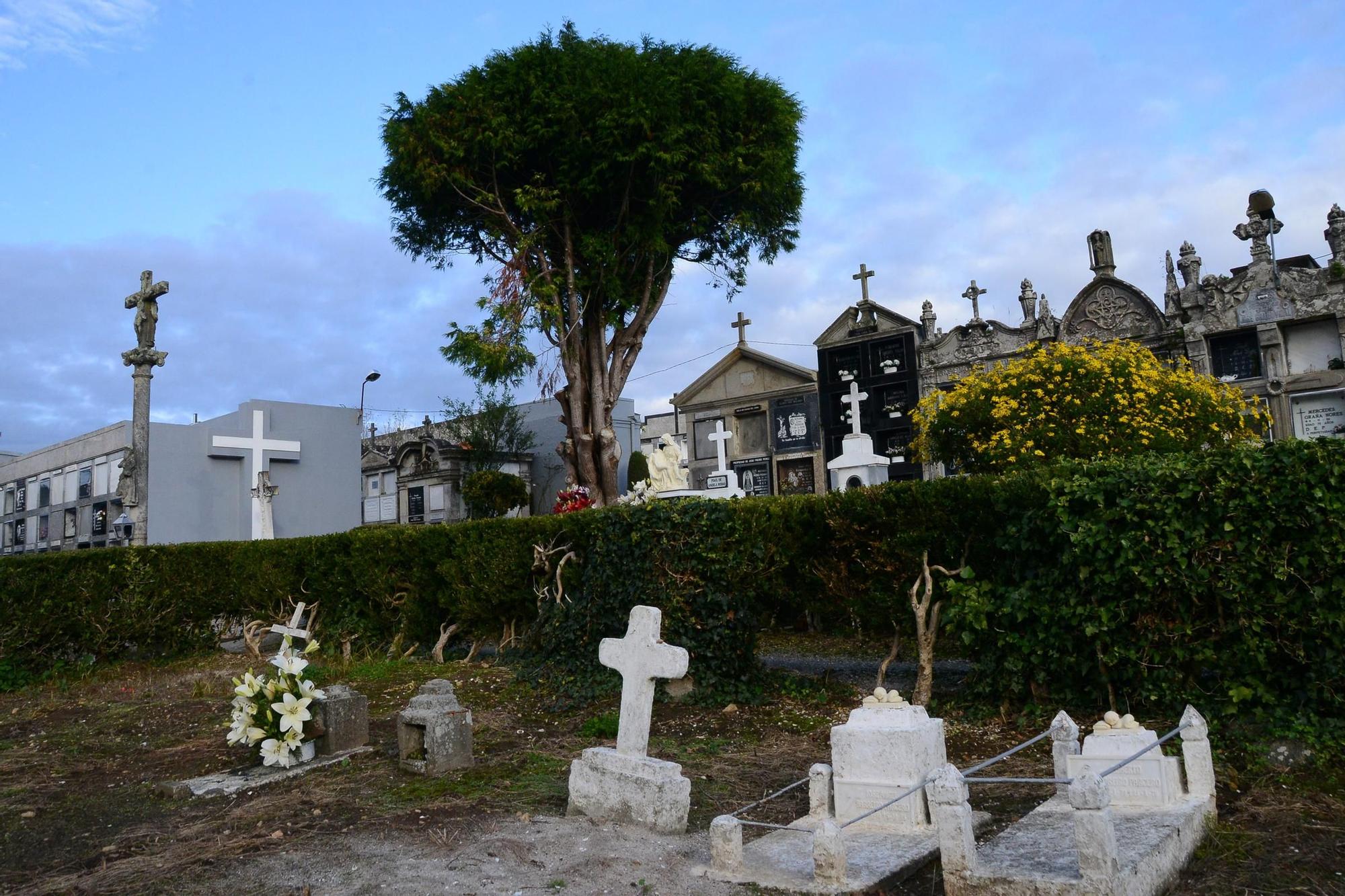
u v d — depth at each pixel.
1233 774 6.49
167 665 16.73
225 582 17.89
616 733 9.31
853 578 10.05
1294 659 7.00
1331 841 5.27
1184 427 16.69
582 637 11.69
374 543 15.71
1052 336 30.84
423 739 8.19
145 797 7.80
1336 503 6.68
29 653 15.77
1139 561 7.66
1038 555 8.58
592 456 24.98
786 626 13.07
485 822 6.45
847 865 5.27
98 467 32.31
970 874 4.70
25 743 10.47
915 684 10.48
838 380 36.00
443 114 23.86
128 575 16.92
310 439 32.97
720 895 5.03
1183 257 28.88
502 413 41.09
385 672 13.73
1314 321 26.59
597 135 22.94
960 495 9.06
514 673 12.44
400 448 42.59
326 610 16.66
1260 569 7.04
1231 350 28.03
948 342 33.25
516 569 13.51
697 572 10.77
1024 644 8.48
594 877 5.31
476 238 26.83
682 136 23.02
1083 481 8.06
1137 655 7.71
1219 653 7.35
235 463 31.22
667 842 6.00
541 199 23.58
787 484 37.09
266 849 6.07
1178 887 4.84
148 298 26.20
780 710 9.95
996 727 8.53
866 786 6.16
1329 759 6.45
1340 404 26.00
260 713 8.43
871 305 35.41
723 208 26.38
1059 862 4.80
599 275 24.41
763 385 37.91
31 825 7.11
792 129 26.02
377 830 6.34
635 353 26.03
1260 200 27.36
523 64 24.14
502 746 9.04
